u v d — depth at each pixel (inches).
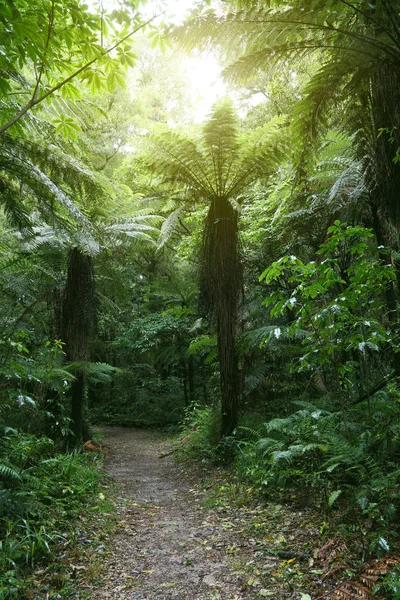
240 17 120.2
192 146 213.0
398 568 92.4
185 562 120.5
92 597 102.1
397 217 147.9
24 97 149.5
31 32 94.0
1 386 199.8
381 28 113.6
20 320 230.7
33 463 182.1
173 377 605.9
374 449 143.0
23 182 170.9
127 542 137.6
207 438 267.1
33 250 220.5
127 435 462.6
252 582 105.0
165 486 217.3
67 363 256.5
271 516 143.5
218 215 232.5
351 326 144.3
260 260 279.9
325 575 101.9
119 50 119.0
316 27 119.5
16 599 97.7
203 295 234.7
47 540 126.9
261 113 342.3
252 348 261.0
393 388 159.0
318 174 201.9
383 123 131.4
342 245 213.2
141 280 530.6
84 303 257.0
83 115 183.2
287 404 247.0
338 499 137.0
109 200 242.4
